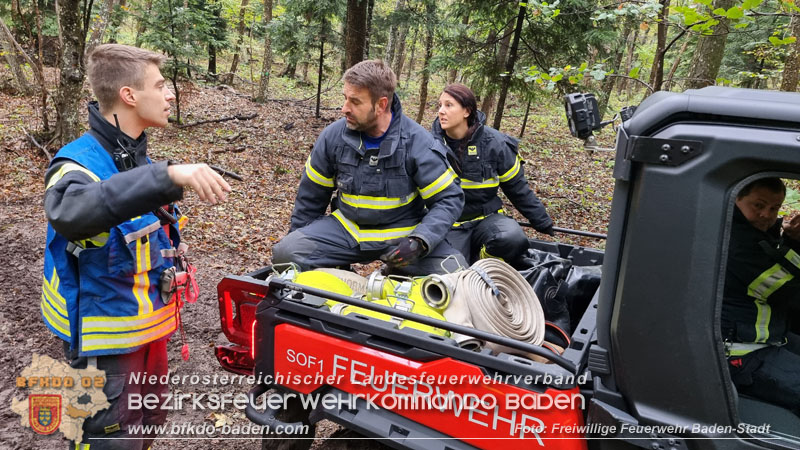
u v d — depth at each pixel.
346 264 2.71
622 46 11.08
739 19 3.69
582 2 8.25
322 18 13.32
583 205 8.29
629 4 3.94
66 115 7.99
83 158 1.81
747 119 1.25
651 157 1.30
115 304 1.89
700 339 1.32
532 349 1.56
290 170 9.44
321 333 1.92
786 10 3.64
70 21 7.66
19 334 3.69
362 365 1.82
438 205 2.42
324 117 14.73
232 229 6.52
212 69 18.72
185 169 1.55
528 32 9.03
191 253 5.67
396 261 2.26
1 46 11.87
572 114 1.84
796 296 1.62
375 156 2.43
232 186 8.17
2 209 6.20
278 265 2.46
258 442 2.90
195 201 7.23
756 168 1.22
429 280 1.99
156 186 1.54
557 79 4.22
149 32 10.91
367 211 2.49
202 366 3.63
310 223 2.73
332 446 2.05
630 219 1.38
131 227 1.88
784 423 1.52
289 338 1.99
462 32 10.04
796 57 8.88
